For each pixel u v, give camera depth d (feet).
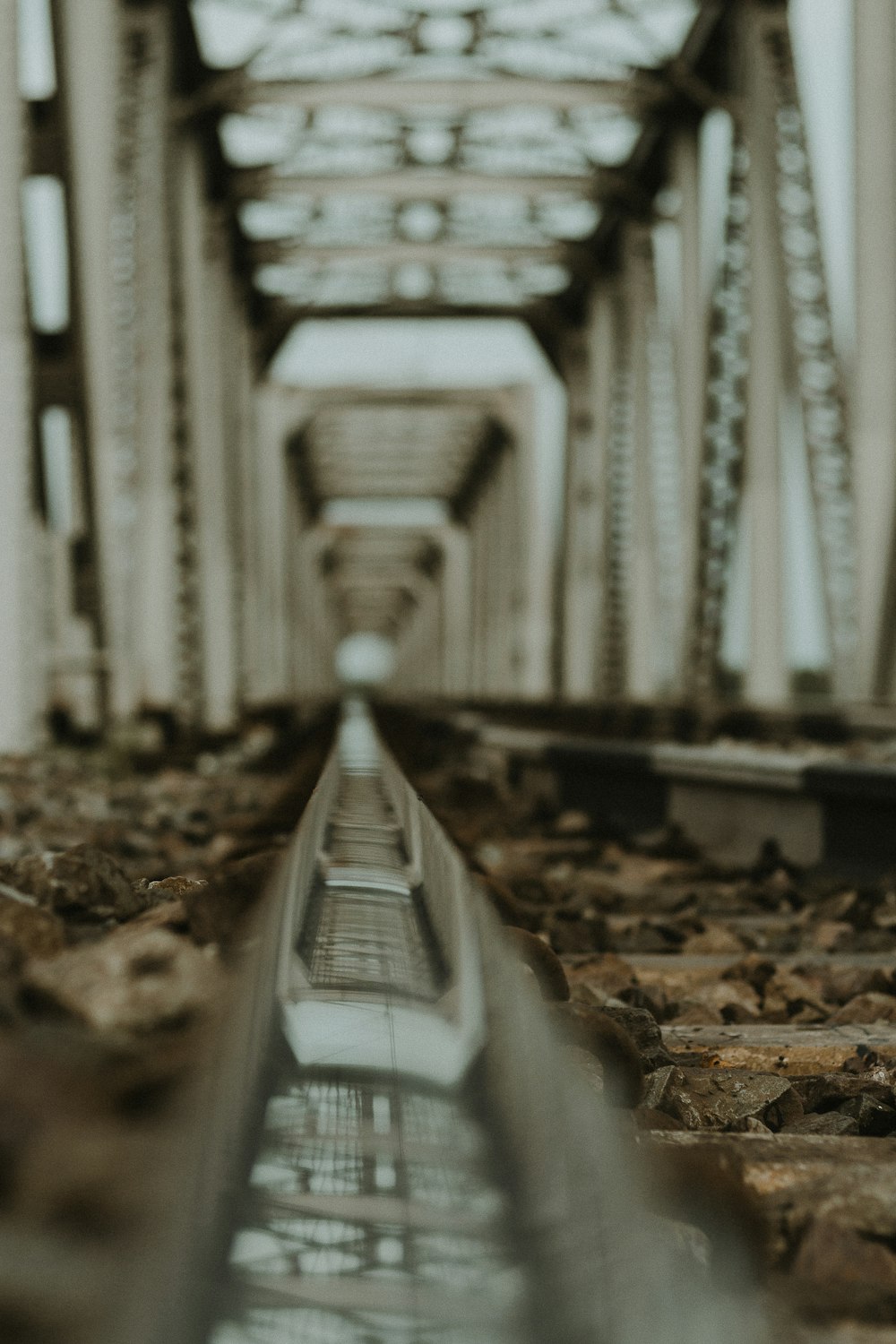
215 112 127.03
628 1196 9.25
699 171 123.34
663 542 141.79
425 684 502.38
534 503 246.47
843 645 80.12
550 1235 10.25
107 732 83.10
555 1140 10.43
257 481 204.54
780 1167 13.51
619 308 163.94
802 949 31.78
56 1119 8.50
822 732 73.26
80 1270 7.36
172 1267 7.15
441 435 309.01
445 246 169.27
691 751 54.80
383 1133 13.26
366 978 18.44
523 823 59.62
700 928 33.42
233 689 159.53
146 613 99.60
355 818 36.35
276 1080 14.85
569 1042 16.25
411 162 148.77
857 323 66.85
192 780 71.10
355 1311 9.75
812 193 90.53
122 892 18.97
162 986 12.33
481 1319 9.70
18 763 64.64
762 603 91.25
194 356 124.98
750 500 92.32
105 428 84.99
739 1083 17.60
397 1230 11.03
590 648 176.65
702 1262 10.98
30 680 70.33
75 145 81.30
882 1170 12.96
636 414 146.10
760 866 44.91
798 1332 10.00
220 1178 9.66
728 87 117.08
